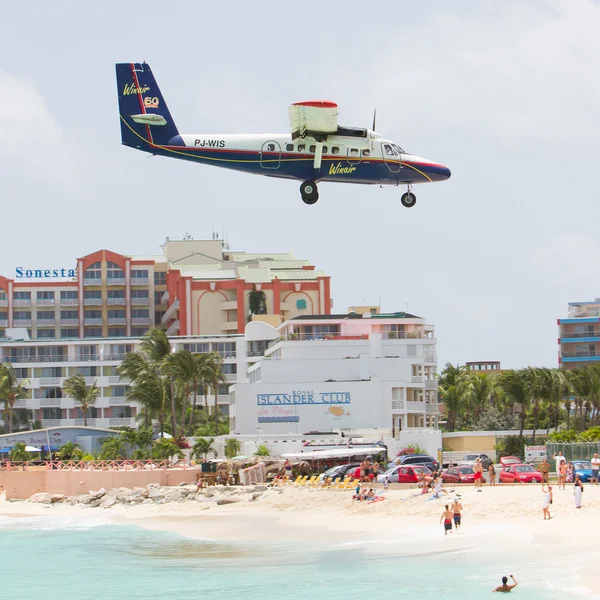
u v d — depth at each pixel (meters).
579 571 61.84
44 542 98.50
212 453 158.12
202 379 191.12
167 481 132.50
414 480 108.94
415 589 62.38
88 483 134.00
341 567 72.31
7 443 175.75
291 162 86.62
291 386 160.62
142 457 157.12
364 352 172.88
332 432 155.38
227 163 87.25
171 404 180.25
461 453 152.88
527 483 106.19
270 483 126.56
